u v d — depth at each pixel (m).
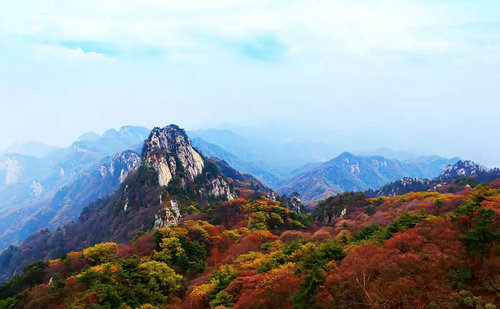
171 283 50.97
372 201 121.38
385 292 31.84
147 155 173.12
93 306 39.66
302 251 53.72
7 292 58.59
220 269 54.16
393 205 99.62
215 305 41.44
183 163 175.88
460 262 33.12
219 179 189.88
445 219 45.00
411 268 34.41
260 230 87.44
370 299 31.22
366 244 47.69
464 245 35.38
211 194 173.75
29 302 45.03
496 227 34.72
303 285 36.41
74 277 52.19
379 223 76.50
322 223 124.38
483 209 35.22
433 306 28.73
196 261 68.12
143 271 50.44
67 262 66.25
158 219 120.75
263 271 47.97
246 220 106.44
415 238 41.06
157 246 73.00
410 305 29.72
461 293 29.30
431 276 32.81
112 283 46.28
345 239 61.72
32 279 60.28
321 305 33.09
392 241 42.34
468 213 41.38
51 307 43.84
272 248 65.38
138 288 46.09
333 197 144.50
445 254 35.16
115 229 148.62
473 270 32.22
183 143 189.00
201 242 77.25
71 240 190.50
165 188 143.75
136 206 151.38
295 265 46.84
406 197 107.81
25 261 184.50
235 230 91.12
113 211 169.38
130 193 164.88
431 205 73.69
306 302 34.62
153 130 193.38
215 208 122.38
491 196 47.25
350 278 35.16
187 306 45.50
